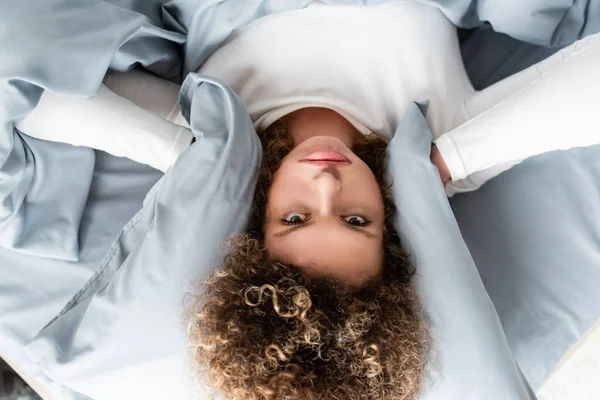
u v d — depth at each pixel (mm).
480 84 1045
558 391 1208
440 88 875
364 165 750
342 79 869
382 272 728
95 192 930
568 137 751
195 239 740
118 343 767
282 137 832
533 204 946
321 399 615
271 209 735
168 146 797
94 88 756
